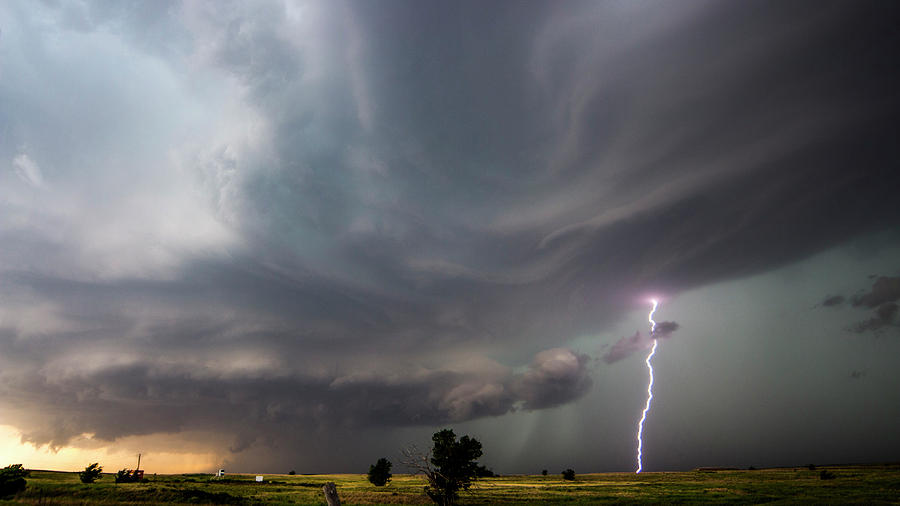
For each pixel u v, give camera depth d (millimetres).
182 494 46375
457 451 52312
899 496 51125
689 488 73000
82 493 43062
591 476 133500
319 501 52688
